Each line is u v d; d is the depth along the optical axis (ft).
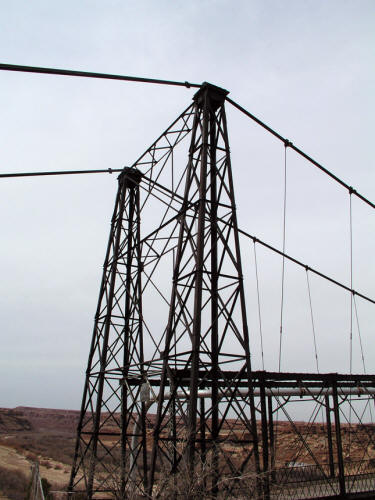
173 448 41.57
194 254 45.91
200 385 49.55
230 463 42.80
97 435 58.03
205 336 45.37
